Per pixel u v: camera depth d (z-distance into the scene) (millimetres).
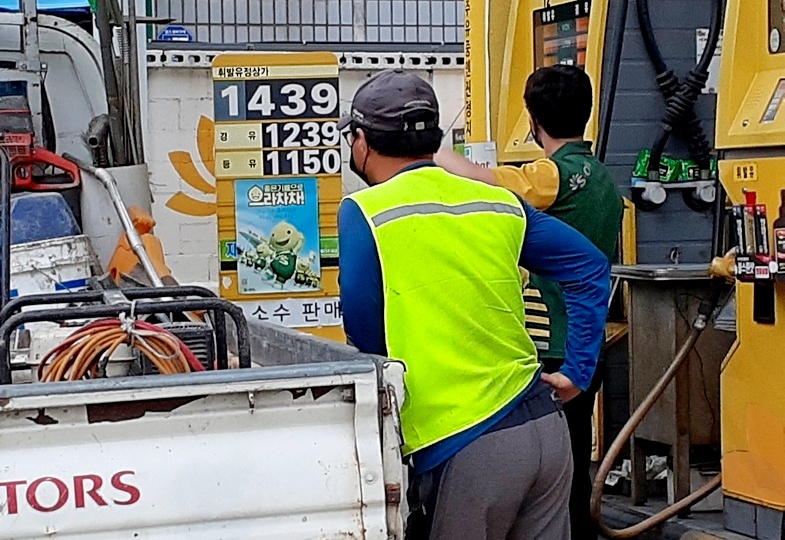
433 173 2857
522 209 2973
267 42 10055
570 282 2990
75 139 5105
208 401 2314
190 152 8828
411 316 2725
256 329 3588
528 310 3836
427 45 9375
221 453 2311
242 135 6789
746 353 4047
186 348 2793
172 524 2279
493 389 2775
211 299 2945
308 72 6797
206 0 10711
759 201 3863
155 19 6195
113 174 4789
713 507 4730
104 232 4656
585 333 2994
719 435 4777
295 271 6859
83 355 2686
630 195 5355
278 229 6840
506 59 5746
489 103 5949
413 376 2723
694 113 5363
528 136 5555
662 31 5375
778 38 3924
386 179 2912
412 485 2771
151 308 2787
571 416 4117
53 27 5129
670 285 4688
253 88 6773
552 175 3758
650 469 5098
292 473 2324
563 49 5523
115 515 2256
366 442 2361
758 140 3816
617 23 5168
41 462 2244
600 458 5316
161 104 8773
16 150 4539
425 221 2754
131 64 5277
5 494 2219
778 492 3930
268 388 2322
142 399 2273
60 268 4195
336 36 11164
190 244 8859
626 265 5023
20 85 4750
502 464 2740
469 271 2764
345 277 2748
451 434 2729
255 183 6816
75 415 2262
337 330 6895
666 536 4477
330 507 2338
